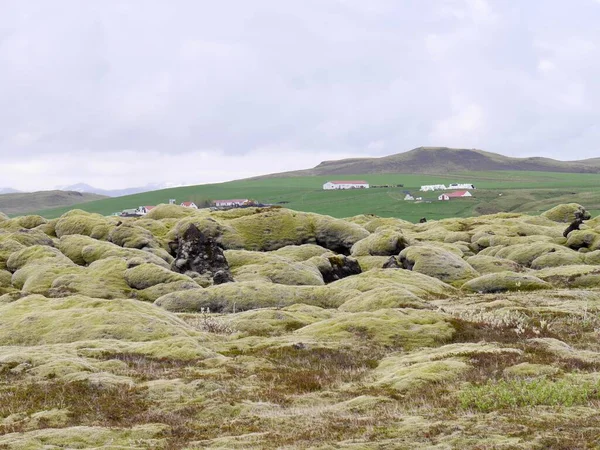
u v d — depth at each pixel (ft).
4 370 119.75
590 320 191.11
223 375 118.21
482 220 590.14
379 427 80.48
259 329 182.39
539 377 108.37
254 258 361.71
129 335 162.20
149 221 483.10
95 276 302.86
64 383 110.01
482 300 255.09
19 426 88.79
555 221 634.84
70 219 465.06
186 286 286.25
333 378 120.47
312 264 350.84
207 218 475.72
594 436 70.95
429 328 162.40
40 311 188.34
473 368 118.21
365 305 222.28
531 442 69.26
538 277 330.54
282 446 72.84
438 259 355.36
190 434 82.79
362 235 487.61
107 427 86.02
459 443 70.74
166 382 110.73
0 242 375.86
